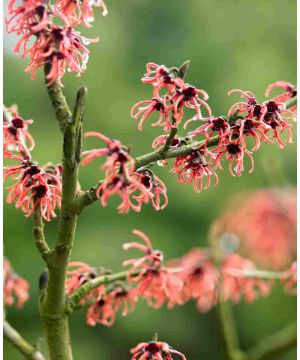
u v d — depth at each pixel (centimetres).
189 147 191
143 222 779
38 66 192
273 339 331
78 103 182
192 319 809
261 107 191
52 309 205
